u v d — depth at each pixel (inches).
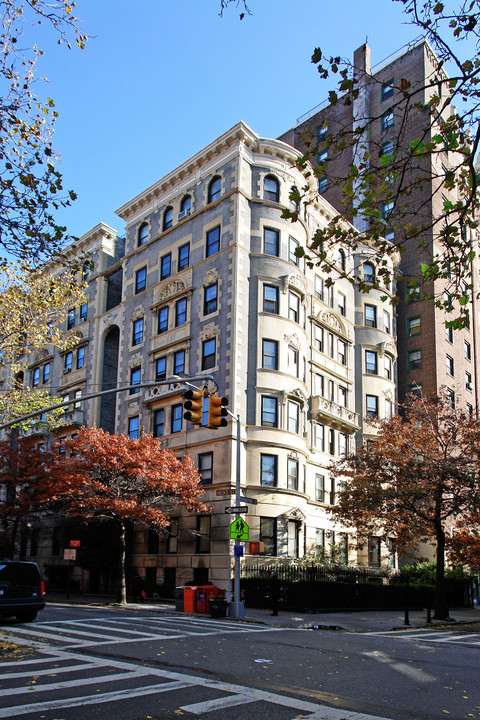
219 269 1363.2
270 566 1162.6
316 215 1592.0
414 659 499.8
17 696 313.9
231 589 1139.3
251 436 1250.6
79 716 277.3
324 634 701.3
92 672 382.0
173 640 549.0
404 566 1590.8
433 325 1836.9
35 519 1486.2
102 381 1716.3
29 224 458.9
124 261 1699.1
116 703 303.1
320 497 1451.8
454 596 1450.5
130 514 1091.9
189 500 1143.0
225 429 1234.6
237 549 916.6
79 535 1378.0
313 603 1035.9
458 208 348.8
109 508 1077.1
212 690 339.0
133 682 354.6
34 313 941.8
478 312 2194.9
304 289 1433.3
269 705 308.5
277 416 1290.6
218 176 1450.5
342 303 1678.2
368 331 1733.5
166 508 1261.1
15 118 436.1
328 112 2335.1
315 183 1568.7
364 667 443.5
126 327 1622.8
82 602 1132.5
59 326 1907.0
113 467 1125.1
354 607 1136.2
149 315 1555.1
